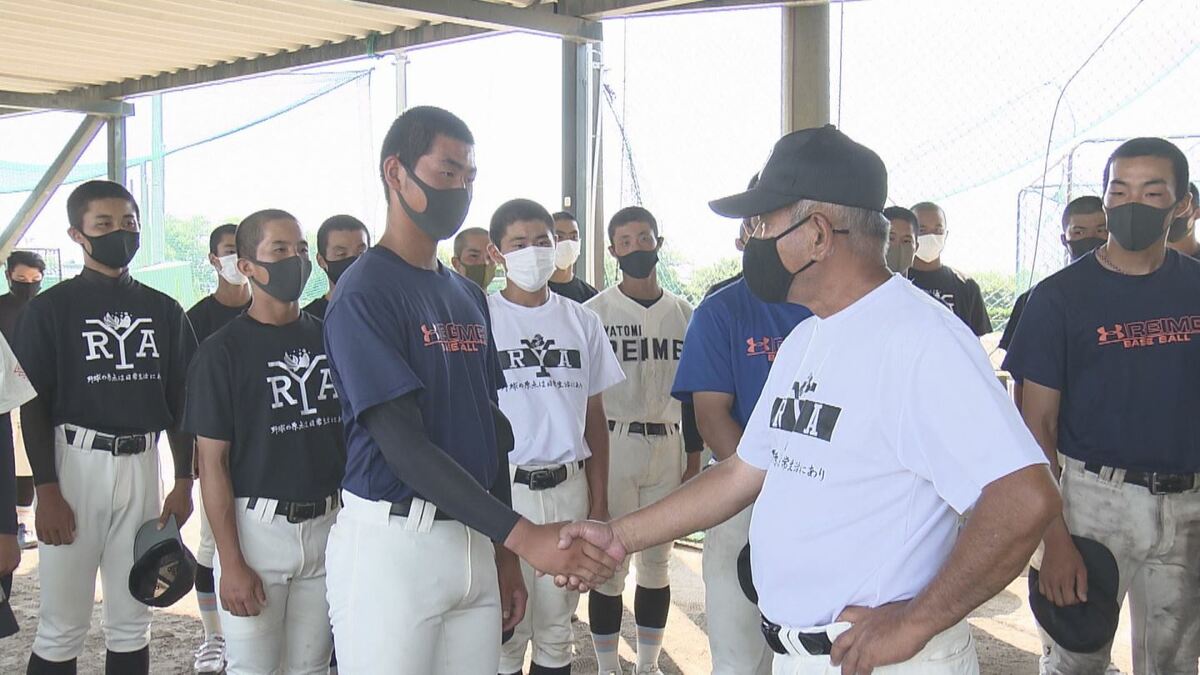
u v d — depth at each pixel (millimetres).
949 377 1485
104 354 3166
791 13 5328
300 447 2754
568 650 3330
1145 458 2578
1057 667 2729
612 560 2018
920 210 5062
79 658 4082
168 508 3340
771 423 1785
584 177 5938
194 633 4449
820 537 1623
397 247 2164
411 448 1975
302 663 2846
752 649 2871
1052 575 2535
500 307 3328
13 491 2797
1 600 2779
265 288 2770
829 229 1651
